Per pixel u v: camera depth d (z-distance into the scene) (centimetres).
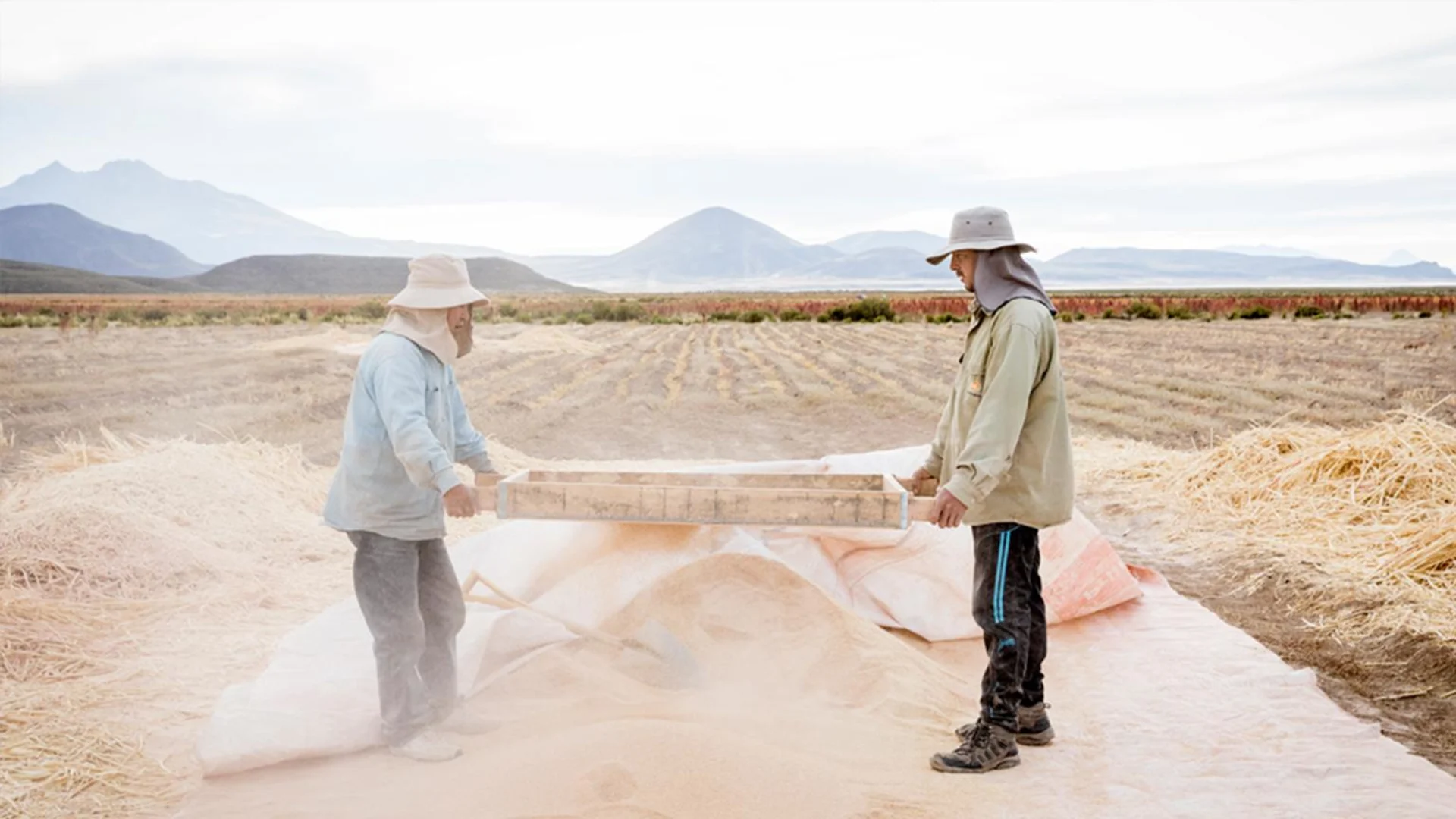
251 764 351
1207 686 456
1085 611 564
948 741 386
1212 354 2797
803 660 434
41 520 611
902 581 553
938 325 5419
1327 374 2169
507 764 332
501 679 417
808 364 2667
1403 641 519
